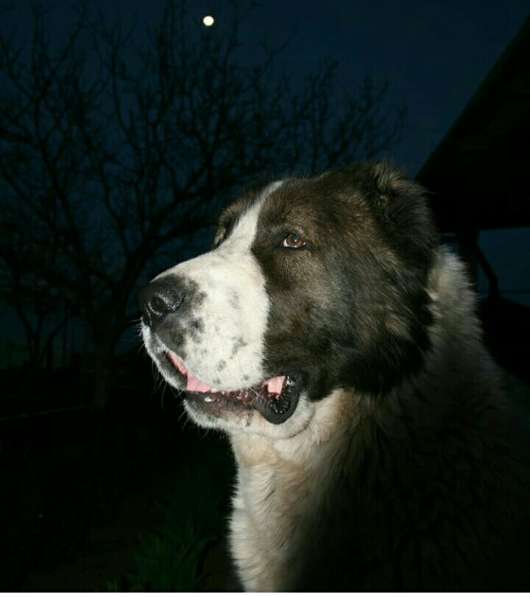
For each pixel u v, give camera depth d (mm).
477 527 471
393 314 551
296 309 545
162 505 1317
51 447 1765
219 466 1458
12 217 2150
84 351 2672
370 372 542
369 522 500
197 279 523
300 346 545
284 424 537
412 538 481
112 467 1637
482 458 493
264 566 550
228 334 515
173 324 517
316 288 551
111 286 2211
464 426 505
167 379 551
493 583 457
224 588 933
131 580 938
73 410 2152
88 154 2229
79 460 1632
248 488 567
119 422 2154
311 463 542
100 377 2262
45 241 2109
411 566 473
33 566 1118
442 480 491
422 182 1548
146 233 2186
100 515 1378
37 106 2086
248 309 527
